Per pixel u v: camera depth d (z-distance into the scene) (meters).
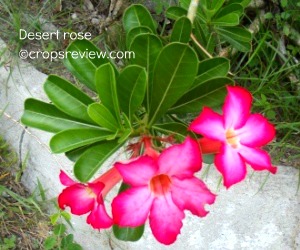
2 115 0.48
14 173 0.48
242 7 0.37
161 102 0.27
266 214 0.41
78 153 0.28
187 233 0.41
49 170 0.45
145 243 0.42
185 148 0.22
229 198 0.41
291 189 0.41
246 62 0.46
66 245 0.44
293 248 0.40
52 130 0.28
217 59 0.29
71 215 0.44
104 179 0.24
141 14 0.33
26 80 0.47
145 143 0.26
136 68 0.25
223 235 0.41
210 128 0.23
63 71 0.48
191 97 0.28
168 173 0.22
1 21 0.50
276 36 0.46
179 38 0.31
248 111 0.24
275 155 0.43
